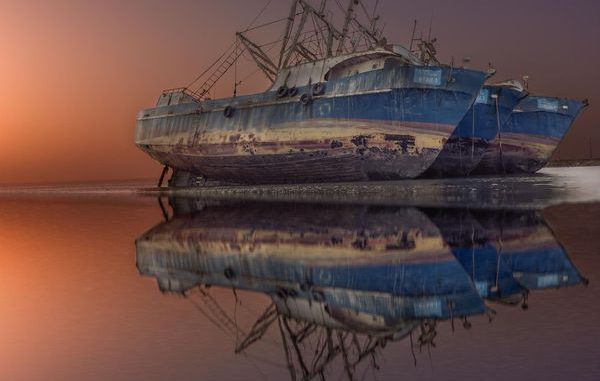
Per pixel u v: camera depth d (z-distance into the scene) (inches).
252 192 1769.2
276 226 826.2
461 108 1371.8
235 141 1739.7
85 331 341.4
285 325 352.8
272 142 1628.9
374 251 577.3
